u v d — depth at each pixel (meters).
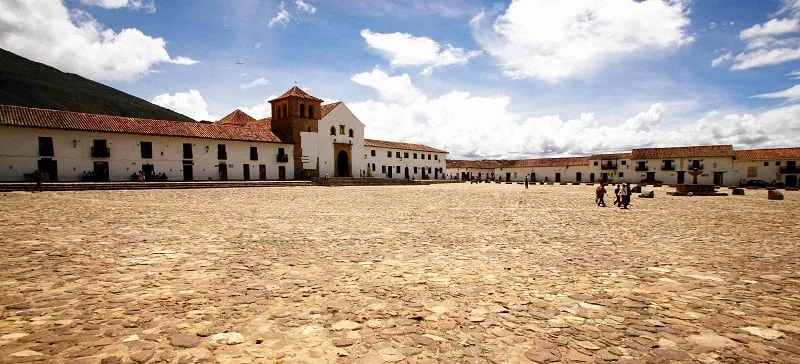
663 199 23.28
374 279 4.95
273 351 2.91
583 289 4.56
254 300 4.08
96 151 35.09
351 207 16.05
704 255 6.52
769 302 4.09
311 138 51.59
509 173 84.75
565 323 3.52
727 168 55.91
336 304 3.99
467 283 4.79
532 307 3.94
